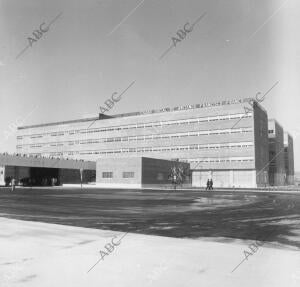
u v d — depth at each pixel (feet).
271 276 18.04
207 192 140.67
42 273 18.79
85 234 31.86
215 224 39.91
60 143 323.78
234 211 55.26
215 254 23.26
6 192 129.90
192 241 28.40
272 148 309.63
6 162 200.34
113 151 294.46
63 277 18.04
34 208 60.85
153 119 279.49
